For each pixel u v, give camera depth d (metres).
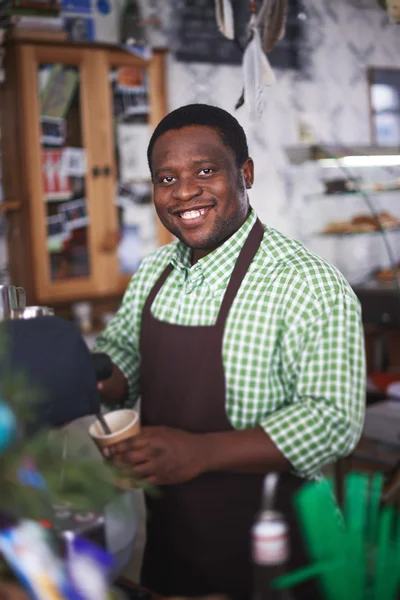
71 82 3.76
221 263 1.25
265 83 1.64
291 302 1.19
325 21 5.27
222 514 1.21
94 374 0.89
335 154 3.21
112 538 0.84
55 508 0.76
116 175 3.99
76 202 3.83
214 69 4.73
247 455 1.11
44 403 0.80
